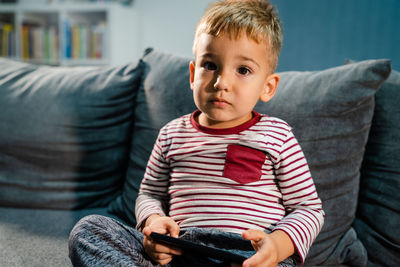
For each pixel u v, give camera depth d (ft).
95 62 8.82
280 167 2.33
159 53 3.76
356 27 7.26
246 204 2.23
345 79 2.77
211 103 2.23
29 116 3.49
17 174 3.51
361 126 2.76
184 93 3.24
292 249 2.00
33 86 3.65
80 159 3.48
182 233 2.11
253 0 2.55
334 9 7.38
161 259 1.99
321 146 2.75
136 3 9.52
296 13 7.68
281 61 7.94
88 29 8.73
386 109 2.83
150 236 1.95
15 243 2.73
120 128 3.59
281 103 2.89
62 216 3.31
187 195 2.35
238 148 2.33
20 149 3.48
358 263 2.66
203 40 2.26
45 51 9.05
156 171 2.60
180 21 9.27
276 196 2.32
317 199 2.30
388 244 2.61
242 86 2.19
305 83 2.94
